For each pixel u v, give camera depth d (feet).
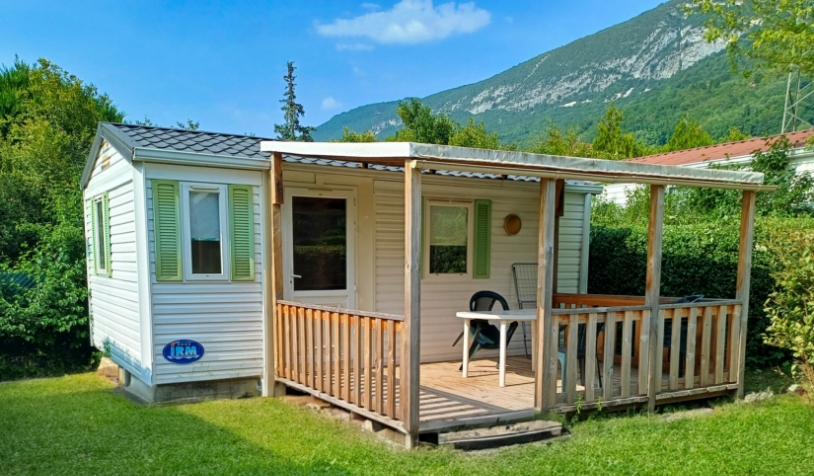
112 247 21.93
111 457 13.58
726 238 24.68
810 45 29.96
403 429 13.84
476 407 15.99
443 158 13.46
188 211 18.54
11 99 53.83
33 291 26.84
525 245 25.94
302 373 18.11
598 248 32.35
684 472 12.81
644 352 17.28
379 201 22.67
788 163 39.19
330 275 21.67
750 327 23.85
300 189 20.80
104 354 24.61
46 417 17.12
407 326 13.57
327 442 14.55
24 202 37.60
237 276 19.24
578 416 16.34
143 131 20.67
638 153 98.73
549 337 15.56
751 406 18.43
